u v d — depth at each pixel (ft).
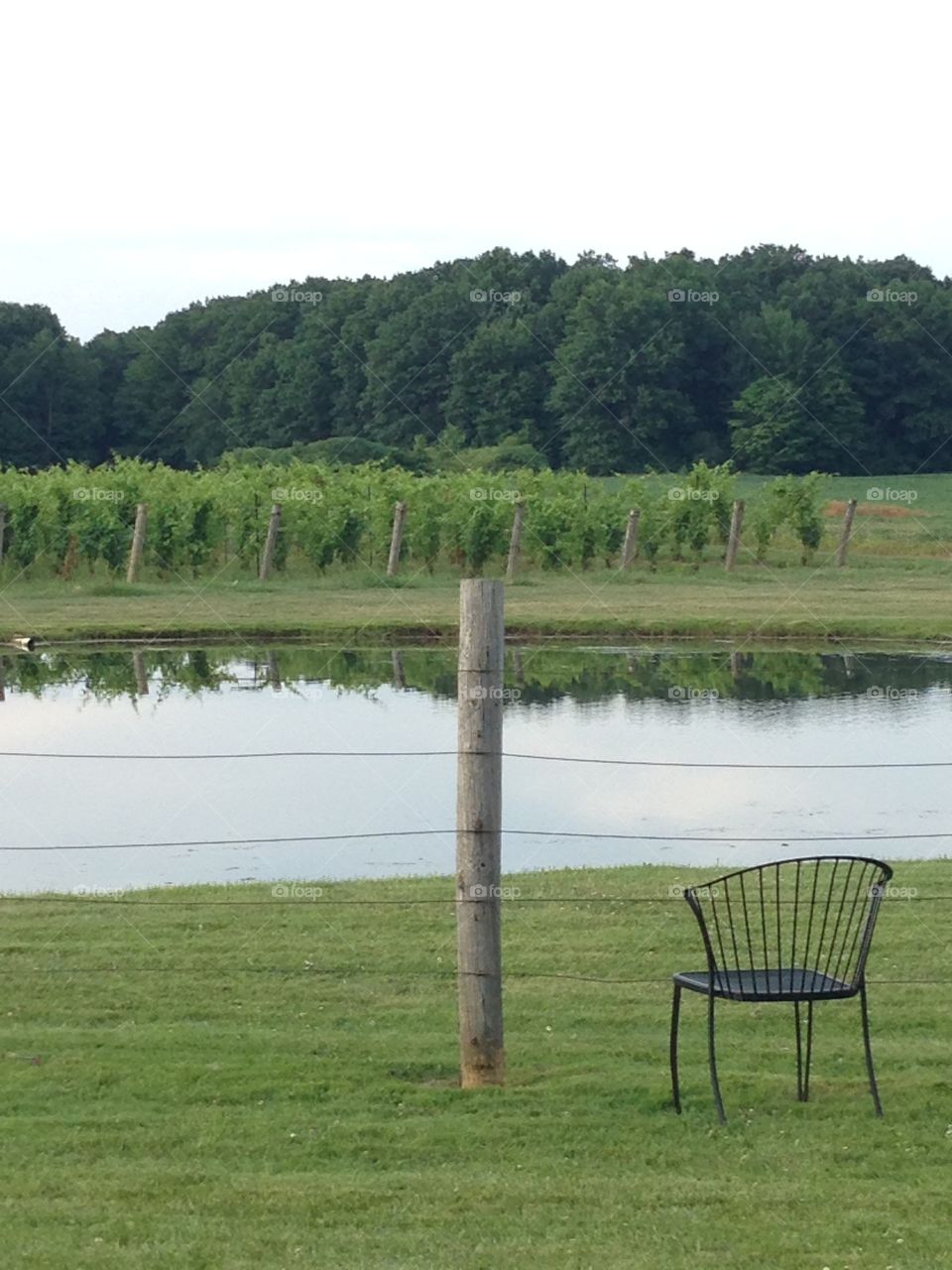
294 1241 17.90
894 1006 27.40
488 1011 23.49
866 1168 20.20
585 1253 17.54
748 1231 18.11
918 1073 24.08
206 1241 17.88
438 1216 18.61
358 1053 24.82
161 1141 21.03
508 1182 19.67
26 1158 20.48
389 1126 21.63
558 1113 22.29
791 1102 22.71
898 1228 18.19
